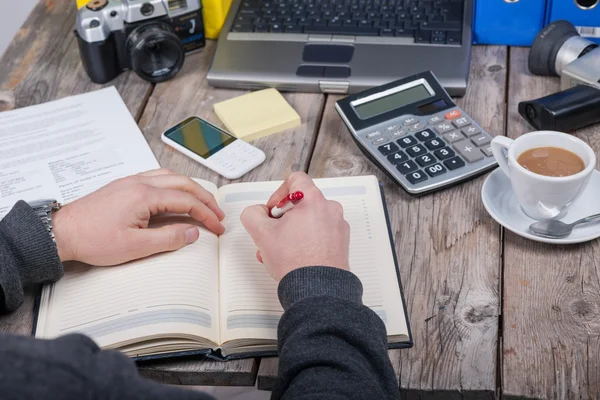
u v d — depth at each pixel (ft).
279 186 3.46
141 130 3.96
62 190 3.55
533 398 2.66
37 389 1.49
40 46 4.64
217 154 3.73
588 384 2.67
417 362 2.78
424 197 3.46
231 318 2.89
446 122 3.72
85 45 4.13
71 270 3.14
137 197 3.13
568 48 3.95
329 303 2.54
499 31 4.33
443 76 4.01
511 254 3.15
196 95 4.19
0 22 7.79
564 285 3.01
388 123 3.74
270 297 2.96
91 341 1.66
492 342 2.82
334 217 2.91
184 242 3.12
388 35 4.24
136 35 4.17
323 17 4.36
